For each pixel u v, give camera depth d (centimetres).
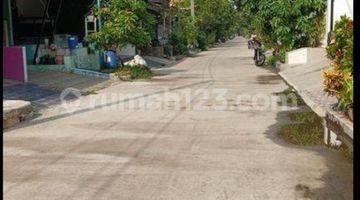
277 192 473
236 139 719
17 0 2069
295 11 1803
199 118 908
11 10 1977
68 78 1636
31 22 2117
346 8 1359
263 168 559
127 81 1652
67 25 2198
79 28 2244
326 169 549
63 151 664
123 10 1881
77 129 823
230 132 772
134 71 1759
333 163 573
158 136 754
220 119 892
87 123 878
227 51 4191
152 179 525
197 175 537
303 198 454
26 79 1462
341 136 589
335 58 676
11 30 1905
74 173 554
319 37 1803
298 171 544
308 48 1628
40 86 1391
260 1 2000
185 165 580
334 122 613
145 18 1966
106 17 1931
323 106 712
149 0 3158
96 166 583
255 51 2291
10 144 712
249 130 783
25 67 1457
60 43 2103
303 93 893
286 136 722
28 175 548
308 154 618
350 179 510
